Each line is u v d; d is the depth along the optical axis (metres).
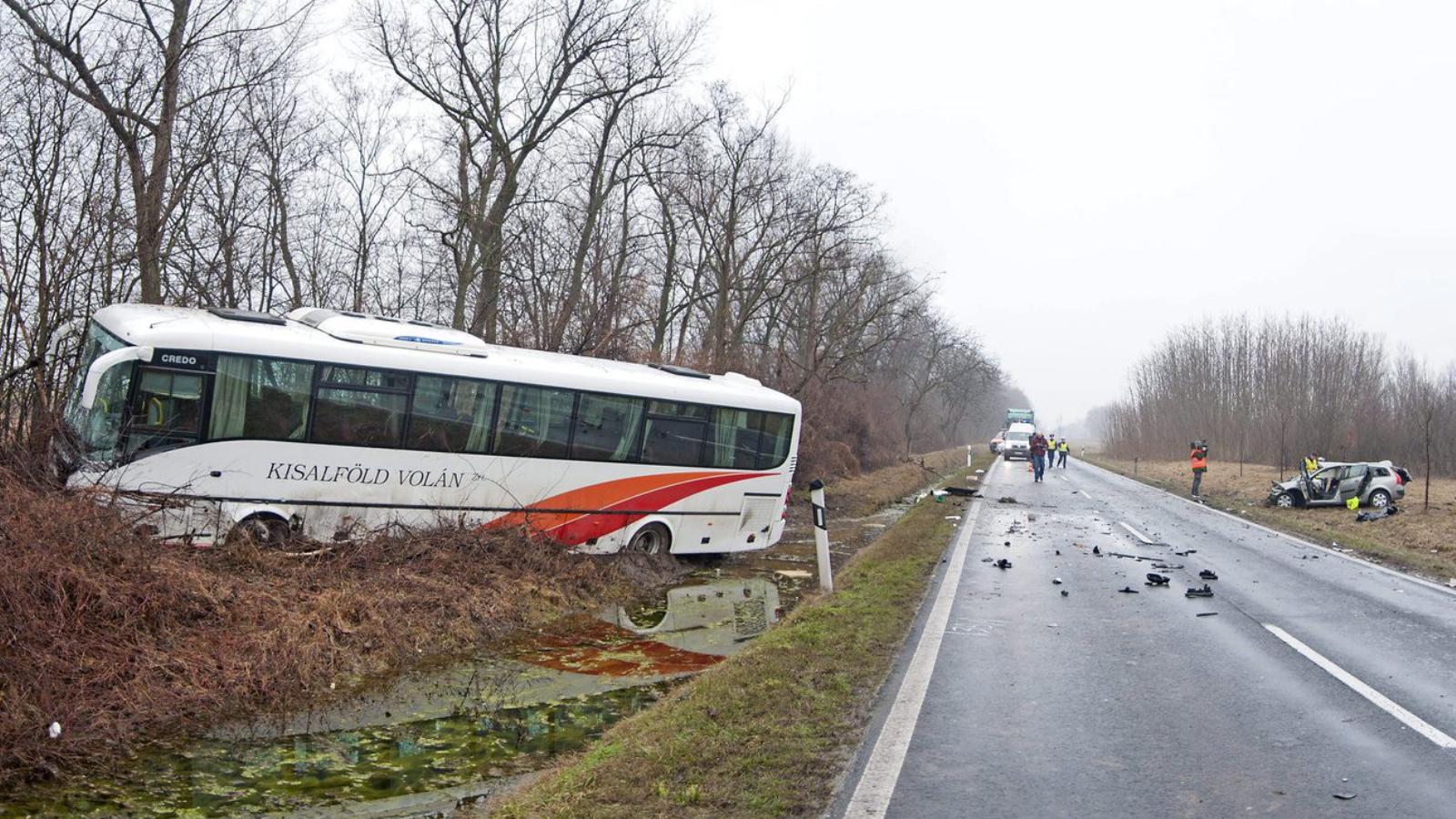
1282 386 53.81
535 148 24.50
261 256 21.64
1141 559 15.79
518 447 13.26
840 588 12.60
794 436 16.56
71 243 12.11
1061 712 7.03
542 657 9.32
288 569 10.09
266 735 6.75
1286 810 5.14
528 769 6.24
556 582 12.04
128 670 7.09
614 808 5.00
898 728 6.53
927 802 5.21
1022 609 11.20
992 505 26.62
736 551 16.69
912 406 62.38
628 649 9.79
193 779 5.86
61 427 10.28
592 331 24.95
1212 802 5.27
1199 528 21.23
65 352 12.40
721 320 31.67
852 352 34.84
